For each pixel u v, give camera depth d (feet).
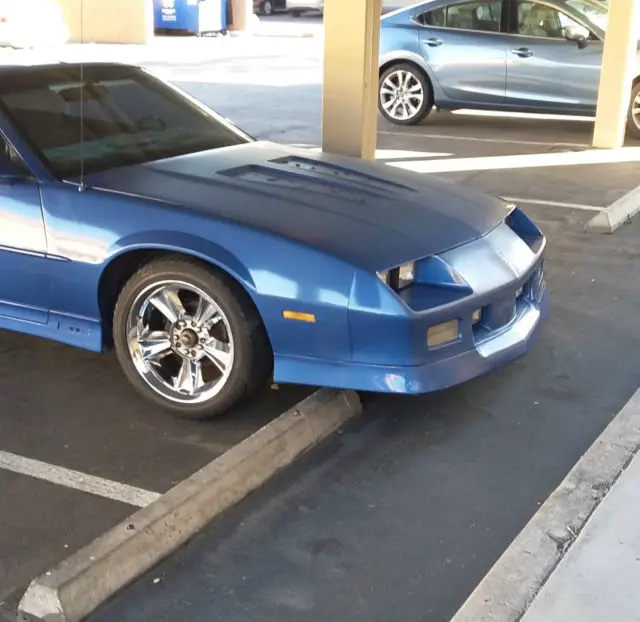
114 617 8.74
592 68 34.27
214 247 11.48
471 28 36.45
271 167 14.10
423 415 12.82
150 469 11.37
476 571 9.43
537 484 11.10
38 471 11.29
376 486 11.03
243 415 12.76
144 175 13.17
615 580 9.14
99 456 11.67
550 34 35.17
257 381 12.05
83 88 14.99
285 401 13.17
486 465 11.54
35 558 9.57
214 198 12.35
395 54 37.63
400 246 11.57
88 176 13.01
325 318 11.18
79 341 12.92
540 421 12.71
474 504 10.66
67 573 8.80
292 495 10.83
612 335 15.84
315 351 11.44
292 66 58.80
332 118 25.13
